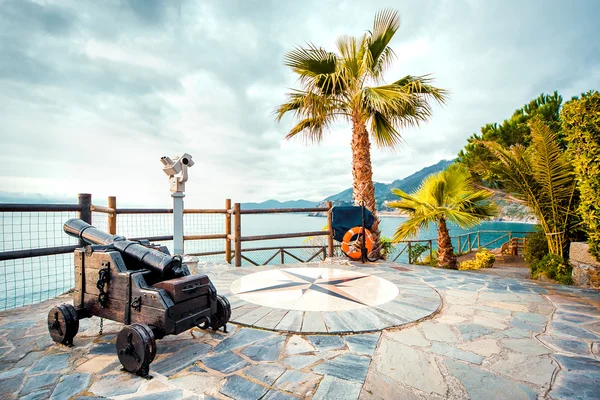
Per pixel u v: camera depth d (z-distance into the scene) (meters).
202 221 6.29
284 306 3.53
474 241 13.50
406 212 8.70
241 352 2.44
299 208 6.82
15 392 1.87
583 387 1.95
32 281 3.75
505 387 1.96
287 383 1.99
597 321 3.16
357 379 2.04
